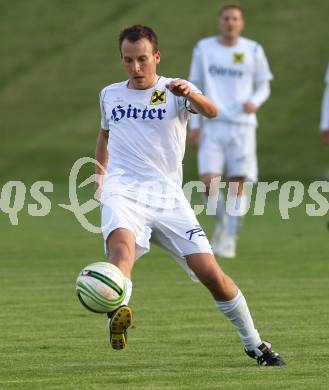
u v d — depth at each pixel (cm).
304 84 10500
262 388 2016
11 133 10500
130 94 2302
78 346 2509
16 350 2461
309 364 2266
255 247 4750
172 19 12431
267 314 2962
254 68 4522
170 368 2234
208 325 2805
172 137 2281
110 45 12344
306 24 11625
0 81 11944
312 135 9500
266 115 9994
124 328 2039
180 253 2238
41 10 13662
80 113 10819
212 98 4522
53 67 12062
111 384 2062
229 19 4484
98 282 2036
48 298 3306
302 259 4303
